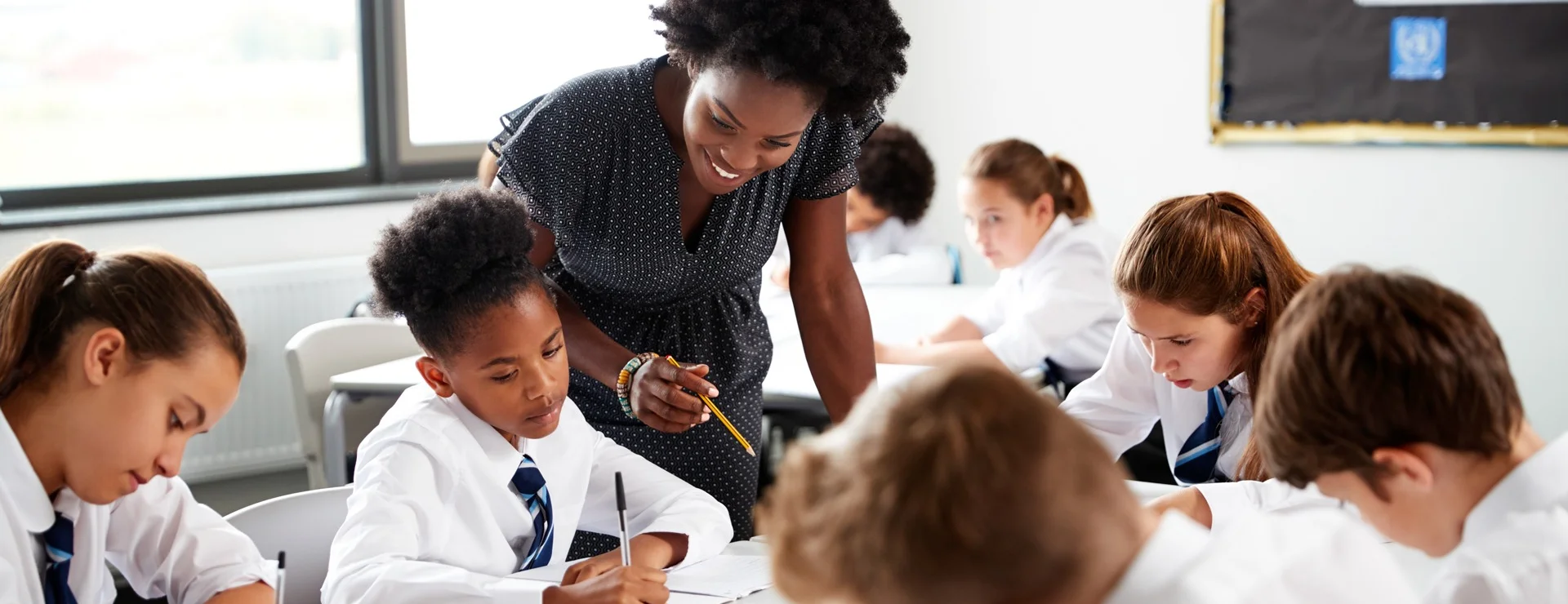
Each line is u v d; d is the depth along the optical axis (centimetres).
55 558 126
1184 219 159
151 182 399
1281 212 408
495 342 144
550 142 159
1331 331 97
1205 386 165
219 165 414
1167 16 422
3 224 360
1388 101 382
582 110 159
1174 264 157
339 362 273
